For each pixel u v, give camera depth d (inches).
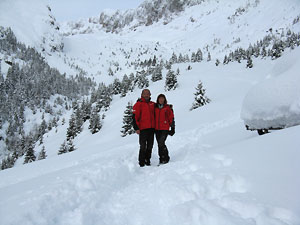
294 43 3602.4
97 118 2293.3
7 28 6948.8
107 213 106.4
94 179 142.1
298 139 101.3
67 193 113.7
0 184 259.1
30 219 86.4
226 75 2802.7
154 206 104.4
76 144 2146.9
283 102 153.3
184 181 113.2
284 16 7101.4
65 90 5032.0
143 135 199.6
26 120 3703.3
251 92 186.5
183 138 386.9
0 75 4335.6
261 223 67.1
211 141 300.4
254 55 4001.0
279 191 77.2
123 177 161.2
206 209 82.4
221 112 750.5
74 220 94.0
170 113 202.5
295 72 157.8
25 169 341.1
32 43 7573.8
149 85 3491.6
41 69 5669.3
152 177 150.6
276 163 93.2
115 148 414.6
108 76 7500.0
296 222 63.1
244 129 310.3
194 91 2239.2
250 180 91.7
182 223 80.6
